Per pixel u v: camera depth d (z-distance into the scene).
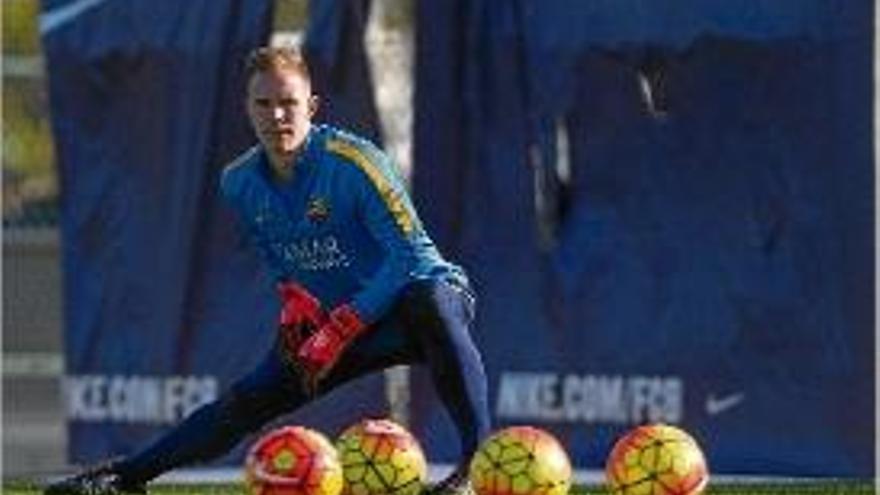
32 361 38.62
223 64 36.88
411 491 27.20
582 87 35.78
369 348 27.73
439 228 36.41
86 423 37.66
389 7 36.88
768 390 35.03
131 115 37.25
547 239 36.06
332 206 26.86
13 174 38.91
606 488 33.41
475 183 36.31
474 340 36.41
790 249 34.84
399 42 36.88
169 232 37.19
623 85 35.59
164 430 37.28
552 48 35.91
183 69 37.03
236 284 37.06
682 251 35.41
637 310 35.66
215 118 36.97
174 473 37.22
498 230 36.25
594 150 35.81
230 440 28.86
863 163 34.25
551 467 26.31
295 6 36.84
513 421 36.31
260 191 27.23
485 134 36.25
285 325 27.73
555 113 35.94
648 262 35.56
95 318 37.53
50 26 37.44
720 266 35.25
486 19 36.19
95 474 29.12
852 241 34.41
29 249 39.09
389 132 36.84
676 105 35.38
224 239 37.06
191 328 37.19
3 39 38.66
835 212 34.53
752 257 35.06
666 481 26.08
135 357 37.41
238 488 34.91
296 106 26.61
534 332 36.12
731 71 35.09
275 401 28.59
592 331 35.88
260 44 36.75
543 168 36.03
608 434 35.81
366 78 36.59
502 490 26.27
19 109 38.75
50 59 37.50
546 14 35.94
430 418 36.50
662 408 35.56
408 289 27.25
